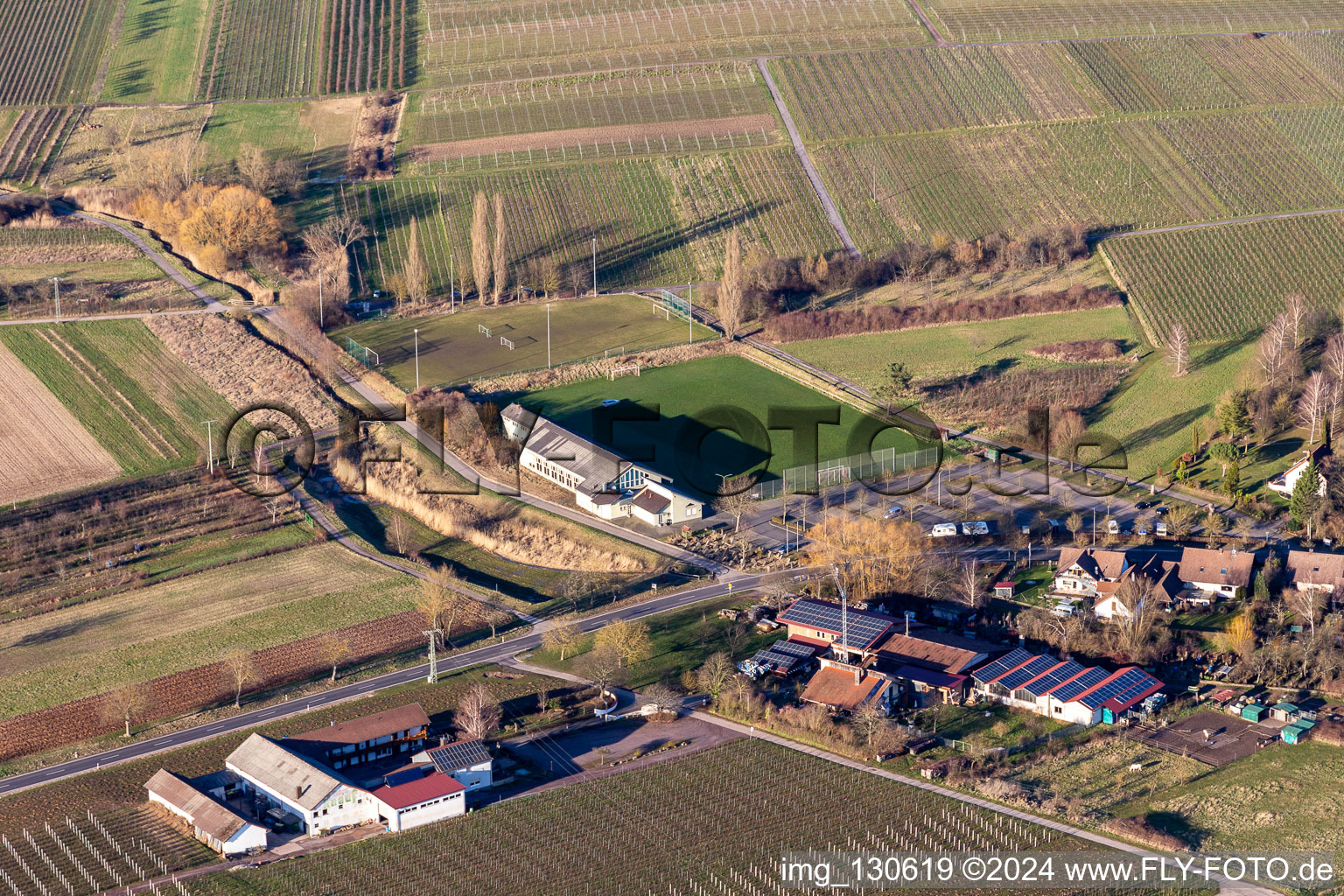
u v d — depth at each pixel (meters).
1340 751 151.62
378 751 153.50
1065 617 177.00
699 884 132.62
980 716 160.12
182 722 161.25
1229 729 156.25
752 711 159.88
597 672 164.38
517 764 152.12
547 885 133.00
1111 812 142.25
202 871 135.25
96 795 147.88
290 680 169.88
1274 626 173.25
